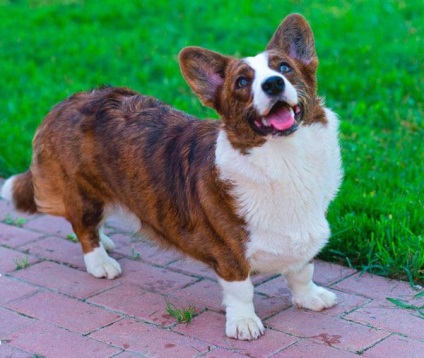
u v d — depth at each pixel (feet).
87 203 16.94
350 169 20.71
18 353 13.94
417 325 14.42
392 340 13.91
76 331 14.70
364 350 13.61
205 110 25.88
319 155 13.88
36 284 16.85
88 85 29.19
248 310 14.56
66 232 19.74
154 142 15.69
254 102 13.16
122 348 14.02
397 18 33.50
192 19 35.68
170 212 15.24
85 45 33.81
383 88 26.45
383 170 21.01
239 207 13.87
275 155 13.47
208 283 16.66
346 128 23.73
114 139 16.19
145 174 15.57
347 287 16.15
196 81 14.46
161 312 15.39
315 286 15.47
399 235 17.39
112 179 16.28
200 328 14.69
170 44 32.89
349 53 29.78
